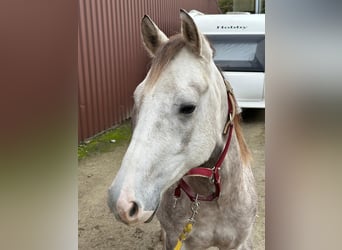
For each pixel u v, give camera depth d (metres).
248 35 5.82
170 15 8.45
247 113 6.16
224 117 1.42
